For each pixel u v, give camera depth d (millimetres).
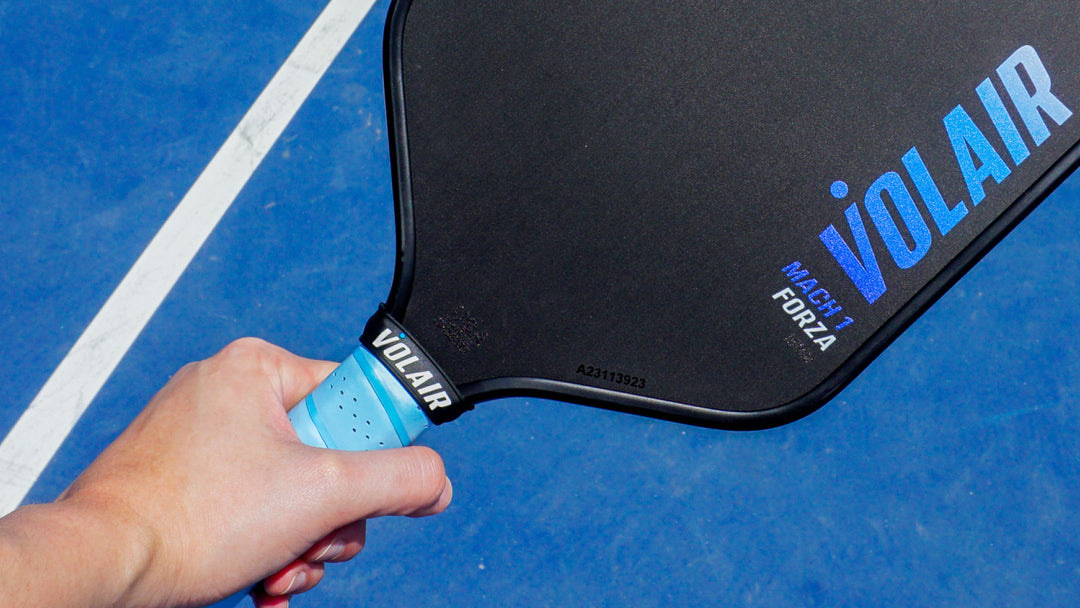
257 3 2127
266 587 775
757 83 695
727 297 669
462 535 1890
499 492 1916
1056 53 679
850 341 663
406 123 692
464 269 669
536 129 690
